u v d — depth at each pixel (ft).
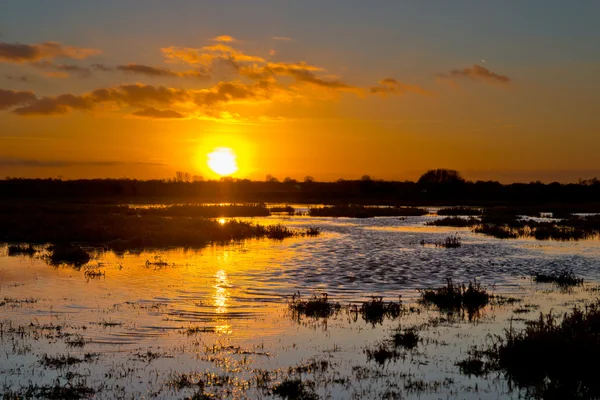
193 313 46.73
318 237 120.98
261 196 396.98
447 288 54.70
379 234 129.59
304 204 319.27
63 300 51.29
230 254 88.17
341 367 34.12
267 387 30.50
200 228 123.54
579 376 32.37
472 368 34.19
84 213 170.40
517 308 50.60
